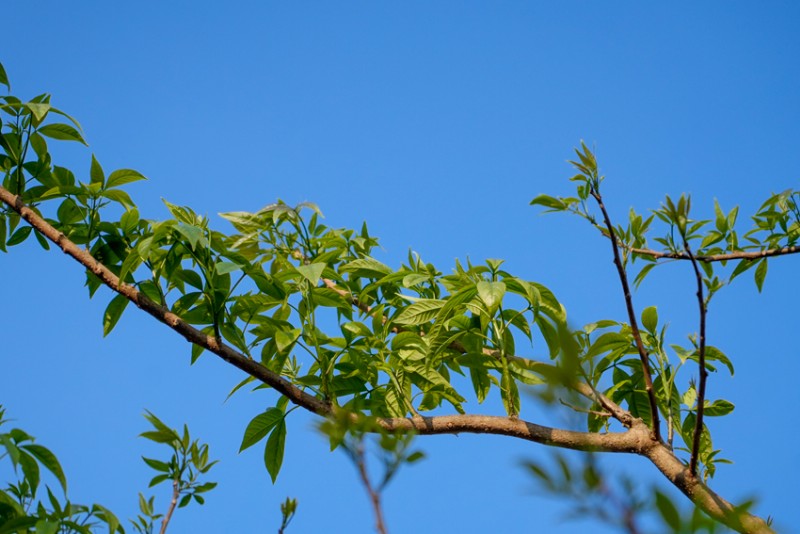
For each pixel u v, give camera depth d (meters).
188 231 4.15
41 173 4.29
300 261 4.48
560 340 2.67
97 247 4.27
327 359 4.23
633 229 4.55
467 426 4.11
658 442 4.09
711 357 4.30
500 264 4.25
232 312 4.21
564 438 4.09
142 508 4.17
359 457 3.01
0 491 3.98
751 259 4.54
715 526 2.23
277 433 4.21
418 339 4.25
